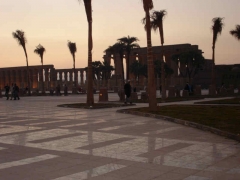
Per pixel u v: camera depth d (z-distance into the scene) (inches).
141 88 2564.0
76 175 234.2
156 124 510.3
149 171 242.1
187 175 230.5
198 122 483.2
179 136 394.6
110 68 3476.9
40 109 844.0
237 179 221.0
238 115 567.2
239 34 1563.7
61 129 463.8
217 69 2741.1
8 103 1154.0
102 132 430.9
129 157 287.4
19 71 3535.9
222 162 266.2
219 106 786.8
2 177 231.1
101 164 264.8
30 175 235.8
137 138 382.9
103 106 859.4
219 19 1574.8
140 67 2982.3
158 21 1190.3
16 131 450.9
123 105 906.1
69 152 311.3
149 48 710.5
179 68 2849.4
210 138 379.2
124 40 2142.0
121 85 2217.0
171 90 1427.2
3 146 345.1
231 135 375.9
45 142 365.4
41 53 2385.6
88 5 895.1
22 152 314.3
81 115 665.6
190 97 1312.7
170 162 268.2
